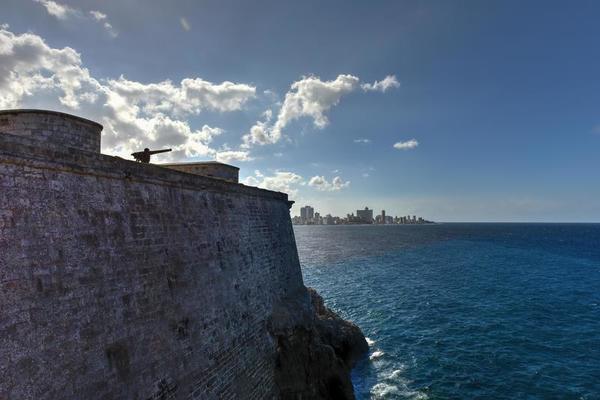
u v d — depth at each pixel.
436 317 37.47
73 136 11.05
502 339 30.88
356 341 28.11
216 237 15.11
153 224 11.50
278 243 22.48
